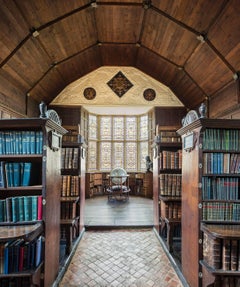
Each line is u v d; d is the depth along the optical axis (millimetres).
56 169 2188
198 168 1901
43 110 1896
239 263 1684
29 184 1925
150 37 4254
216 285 1725
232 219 1874
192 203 2031
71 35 3951
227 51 3357
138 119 7914
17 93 4254
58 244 2289
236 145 1925
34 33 3352
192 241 2014
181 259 2451
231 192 1912
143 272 2455
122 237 3543
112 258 2785
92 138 7598
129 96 6117
